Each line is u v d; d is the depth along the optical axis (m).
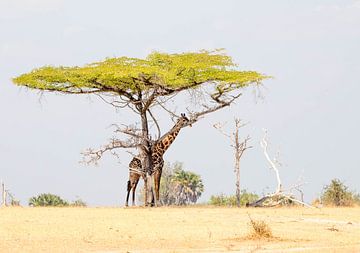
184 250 51.88
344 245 54.25
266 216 74.62
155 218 70.75
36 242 54.97
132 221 67.88
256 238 57.72
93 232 60.34
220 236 59.03
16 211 76.38
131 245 54.38
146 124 97.81
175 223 66.94
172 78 99.25
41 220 67.19
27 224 64.06
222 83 103.81
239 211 80.88
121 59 105.25
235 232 61.28
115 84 102.12
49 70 103.50
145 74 98.38
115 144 95.56
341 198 101.44
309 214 77.56
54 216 71.06
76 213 74.81
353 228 65.31
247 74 105.94
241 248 52.62
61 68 104.81
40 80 103.88
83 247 53.16
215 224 66.62
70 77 102.00
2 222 65.00
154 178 96.69
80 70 101.31
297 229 63.88
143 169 95.69
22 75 104.50
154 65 107.69
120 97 101.44
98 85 102.81
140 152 96.38
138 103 99.25
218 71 104.44
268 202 98.88
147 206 94.12
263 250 51.38
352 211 82.50
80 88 104.06
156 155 96.94
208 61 106.00
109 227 63.38
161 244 54.88
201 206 94.94
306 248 52.19
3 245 53.31
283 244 54.56
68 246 53.44
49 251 51.06
